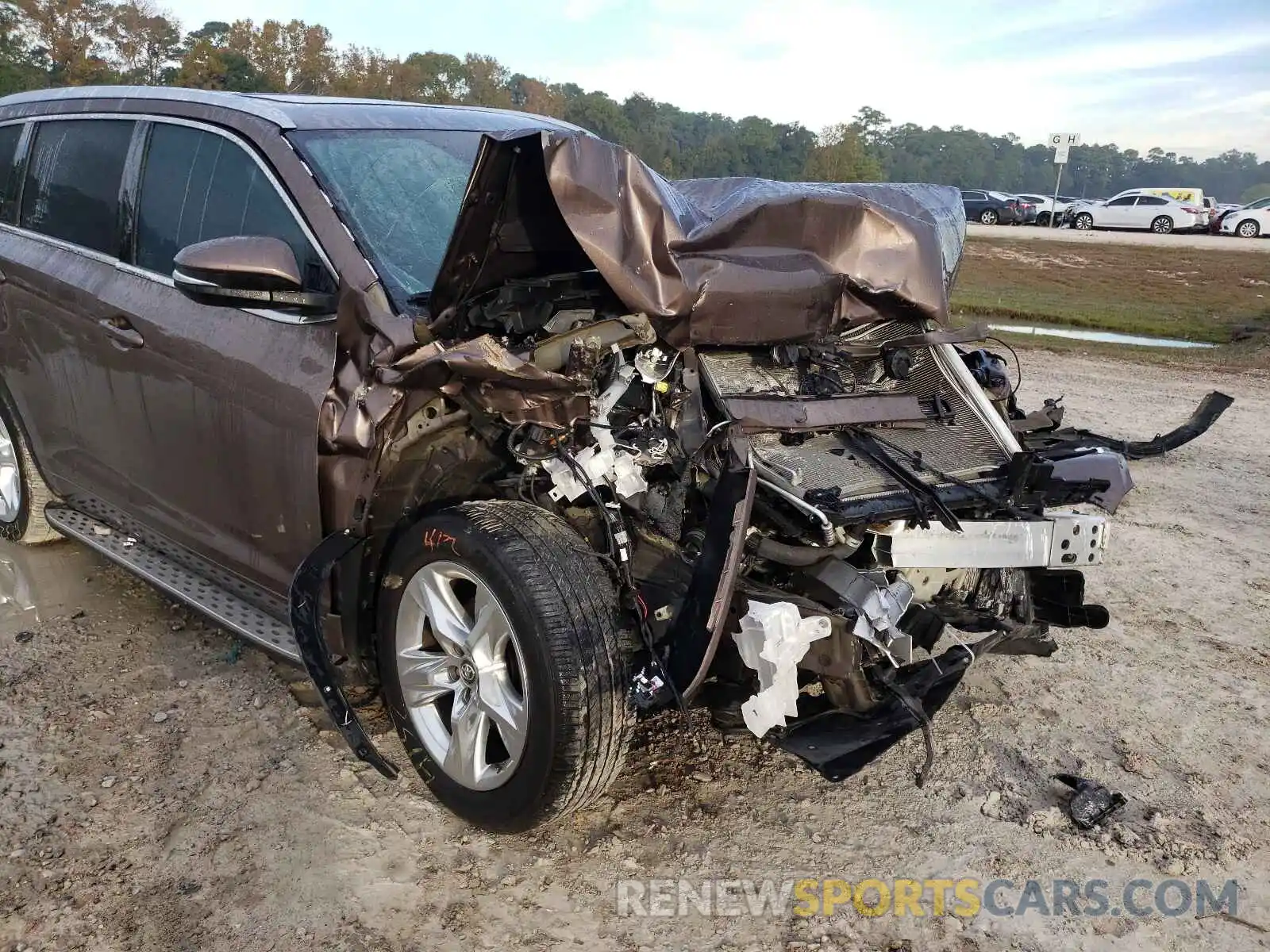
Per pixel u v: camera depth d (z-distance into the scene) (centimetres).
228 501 341
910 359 365
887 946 262
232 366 323
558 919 265
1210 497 665
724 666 281
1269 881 292
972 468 336
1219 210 3903
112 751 324
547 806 267
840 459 315
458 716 287
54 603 427
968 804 322
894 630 279
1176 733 369
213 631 407
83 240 402
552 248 302
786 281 309
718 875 285
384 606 304
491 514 279
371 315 294
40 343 414
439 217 339
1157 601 488
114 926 254
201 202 355
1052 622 365
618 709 265
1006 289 2086
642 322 288
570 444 288
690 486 298
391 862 282
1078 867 295
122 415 379
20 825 288
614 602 273
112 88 423
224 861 279
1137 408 937
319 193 320
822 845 300
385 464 292
